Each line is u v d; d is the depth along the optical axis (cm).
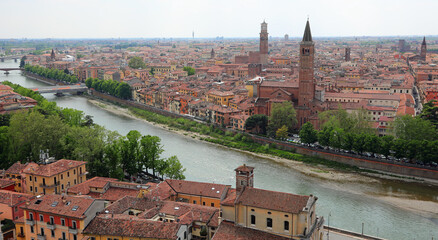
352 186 19325
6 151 19075
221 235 11031
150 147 18762
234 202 11288
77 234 11531
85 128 19888
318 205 17050
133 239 11094
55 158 19000
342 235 13888
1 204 13425
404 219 15775
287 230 10681
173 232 11031
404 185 19425
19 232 12862
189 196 14675
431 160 19662
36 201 12450
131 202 13512
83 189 14812
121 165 18725
